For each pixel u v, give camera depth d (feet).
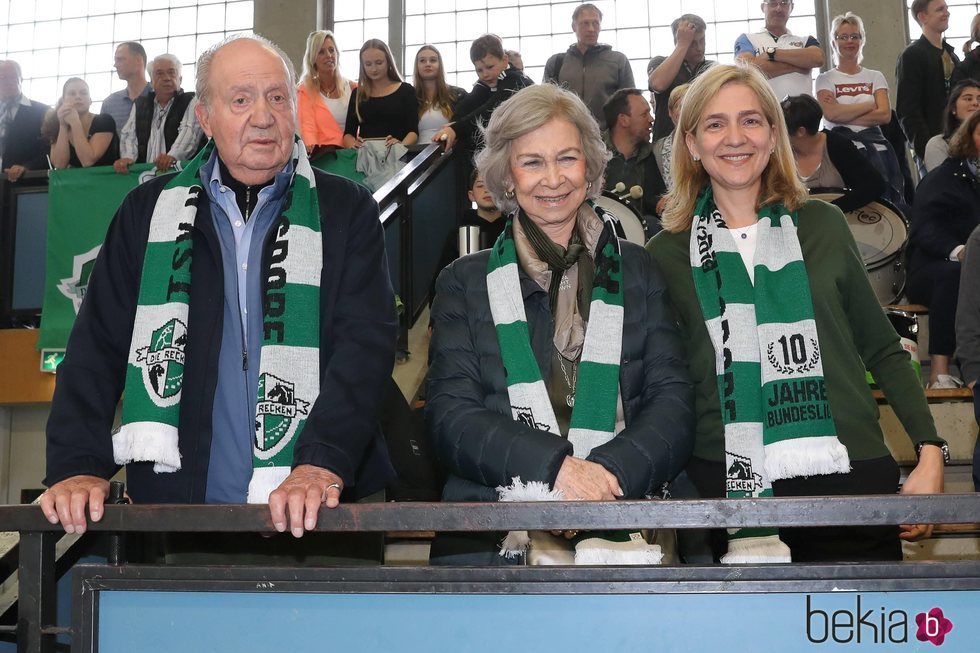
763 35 21.47
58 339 20.40
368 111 21.50
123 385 7.04
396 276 16.62
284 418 6.69
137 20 31.78
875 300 7.87
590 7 22.59
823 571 4.89
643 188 17.81
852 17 20.61
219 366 7.02
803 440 7.15
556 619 5.00
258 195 7.37
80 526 5.29
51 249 20.74
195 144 21.30
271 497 5.15
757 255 7.77
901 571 4.86
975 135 15.65
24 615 5.37
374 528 5.01
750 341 7.55
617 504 4.80
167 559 7.34
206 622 5.19
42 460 20.95
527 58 29.63
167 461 6.53
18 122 23.54
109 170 20.84
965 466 13.69
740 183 7.86
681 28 21.17
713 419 7.60
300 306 6.95
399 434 11.02
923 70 21.13
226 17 31.50
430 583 5.04
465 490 6.87
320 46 21.66
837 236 7.86
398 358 16.70
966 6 27.58
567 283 7.53
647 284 7.47
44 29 31.94
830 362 7.50
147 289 6.94
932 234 15.60
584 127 7.50
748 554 7.04
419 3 30.48
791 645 4.90
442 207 19.07
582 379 7.04
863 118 20.12
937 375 15.17
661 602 4.97
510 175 7.66
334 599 5.12
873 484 7.35
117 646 5.24
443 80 21.80
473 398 7.00
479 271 7.57
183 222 7.12
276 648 5.13
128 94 23.41
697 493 7.52
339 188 7.47
